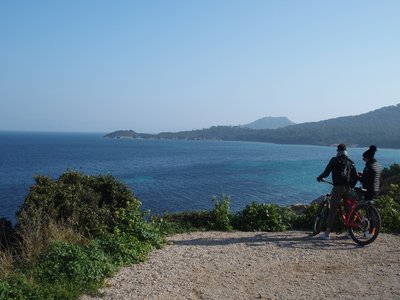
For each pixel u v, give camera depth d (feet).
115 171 217.77
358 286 21.25
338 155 31.40
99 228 28.63
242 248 28.58
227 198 38.34
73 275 20.33
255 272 23.48
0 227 28.25
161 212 100.63
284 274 23.21
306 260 25.88
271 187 153.89
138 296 19.48
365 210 30.17
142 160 312.29
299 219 37.27
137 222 29.81
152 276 22.27
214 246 29.09
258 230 35.76
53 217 28.27
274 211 37.04
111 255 24.26
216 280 22.03
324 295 20.04
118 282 21.25
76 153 393.91
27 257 23.59
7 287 18.35
